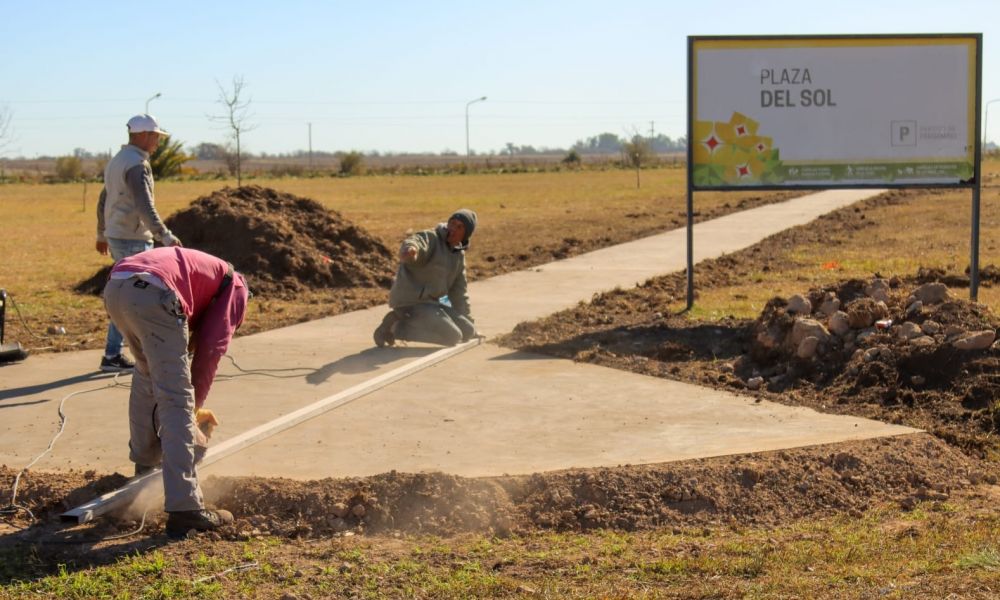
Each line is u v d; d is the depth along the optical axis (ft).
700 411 24.99
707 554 16.62
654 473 19.86
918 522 18.19
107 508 17.63
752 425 23.62
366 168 323.16
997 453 21.94
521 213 107.96
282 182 237.04
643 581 15.49
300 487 19.11
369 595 15.10
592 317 37.81
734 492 19.49
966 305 28.86
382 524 18.31
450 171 309.42
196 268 18.03
